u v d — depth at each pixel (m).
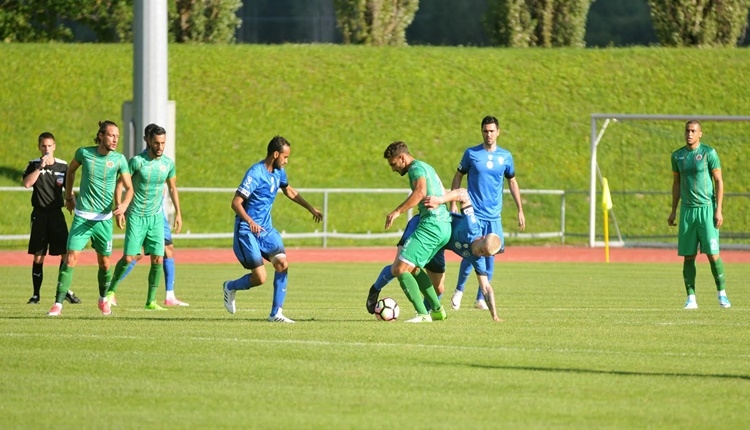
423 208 29.98
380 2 103.75
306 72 95.75
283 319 30.45
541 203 83.56
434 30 129.62
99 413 18.28
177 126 87.69
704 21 103.25
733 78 95.75
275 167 30.67
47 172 37.78
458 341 26.42
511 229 80.88
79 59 94.44
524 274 53.72
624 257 67.44
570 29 106.19
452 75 96.25
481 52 99.94
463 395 19.91
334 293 42.16
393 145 29.78
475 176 35.56
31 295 40.78
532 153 87.94
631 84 95.31
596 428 17.47
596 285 47.03
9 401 19.19
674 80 95.56
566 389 20.53
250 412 18.42
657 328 29.62
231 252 68.56
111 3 112.25
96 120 88.19
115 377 21.44
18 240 72.50
